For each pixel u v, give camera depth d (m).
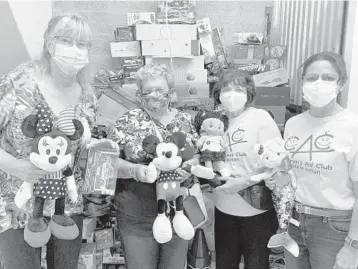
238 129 1.84
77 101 1.58
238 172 1.80
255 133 1.81
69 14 1.48
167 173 1.68
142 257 1.75
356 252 1.49
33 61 1.53
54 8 3.26
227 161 1.83
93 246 2.28
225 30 3.54
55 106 1.48
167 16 2.83
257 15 3.56
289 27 3.14
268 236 1.84
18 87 1.42
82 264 2.17
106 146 1.60
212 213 2.37
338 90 1.60
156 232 1.62
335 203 1.55
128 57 2.93
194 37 2.79
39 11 2.78
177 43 2.71
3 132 1.44
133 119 1.73
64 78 1.51
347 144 1.51
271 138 1.79
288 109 2.85
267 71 2.71
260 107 2.60
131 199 1.74
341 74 1.57
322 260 1.61
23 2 2.53
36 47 2.59
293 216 1.70
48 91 1.48
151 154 1.66
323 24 2.46
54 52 1.45
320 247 1.61
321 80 1.56
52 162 1.37
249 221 1.83
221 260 1.92
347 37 2.07
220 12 3.51
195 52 2.78
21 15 2.51
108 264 2.46
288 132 1.72
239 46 2.81
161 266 1.80
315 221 1.60
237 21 3.54
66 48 1.44
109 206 2.43
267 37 3.58
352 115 1.56
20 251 1.49
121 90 2.50
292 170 1.68
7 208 1.45
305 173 1.62
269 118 1.84
